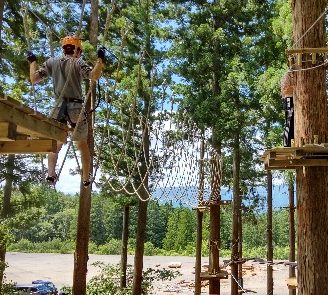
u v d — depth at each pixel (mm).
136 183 19516
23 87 16484
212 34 19312
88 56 12797
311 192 7590
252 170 22859
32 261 55969
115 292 20250
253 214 24625
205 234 58156
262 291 29734
